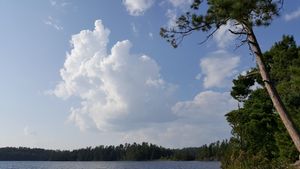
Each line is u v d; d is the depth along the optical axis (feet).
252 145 152.15
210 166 436.76
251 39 56.24
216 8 53.36
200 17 56.59
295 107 124.36
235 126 160.15
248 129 152.76
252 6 50.55
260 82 151.23
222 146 481.46
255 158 111.75
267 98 160.04
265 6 52.01
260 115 153.17
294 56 139.33
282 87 126.62
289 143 129.49
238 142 156.66
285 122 54.90
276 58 141.69
